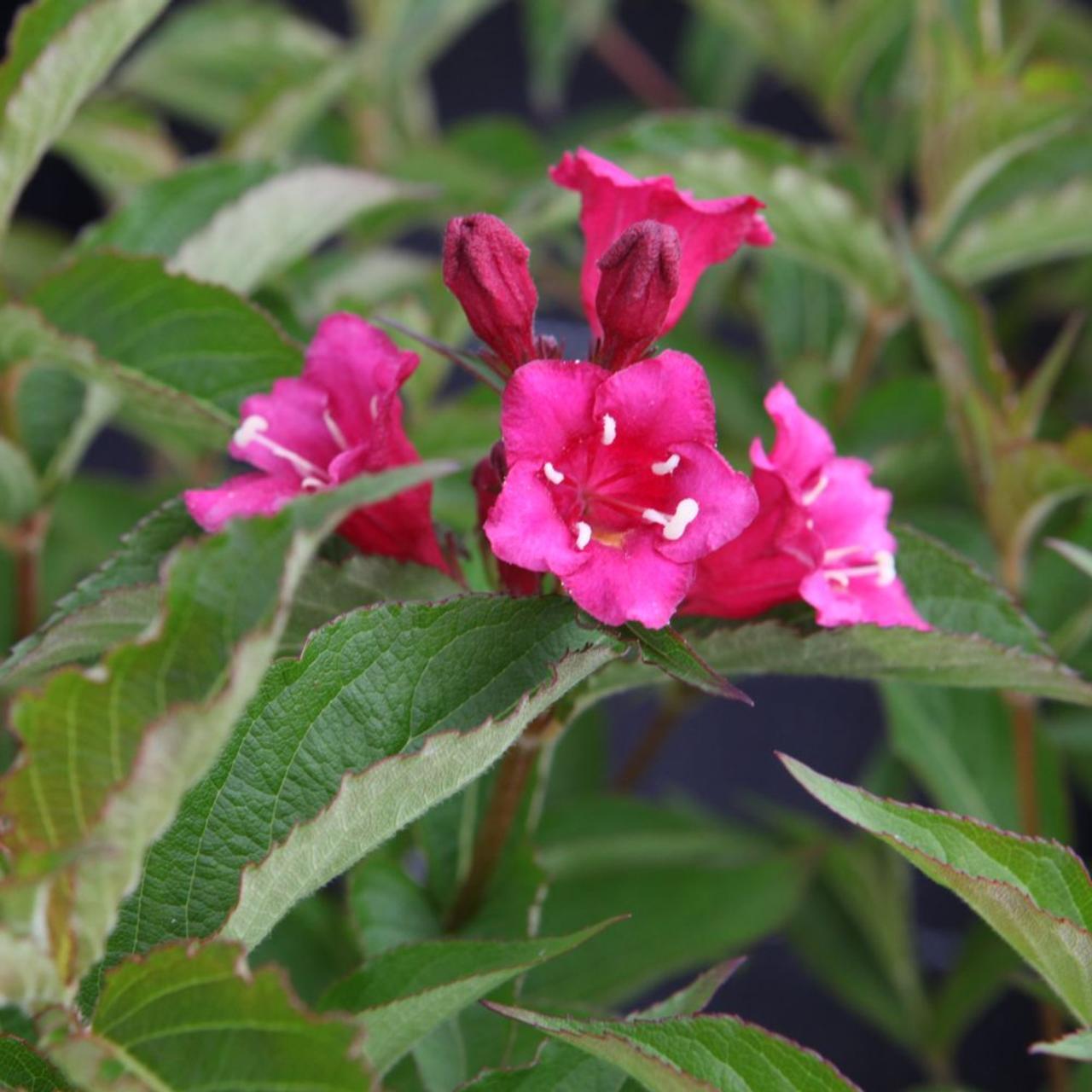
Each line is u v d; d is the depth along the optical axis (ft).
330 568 1.32
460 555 1.35
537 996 1.65
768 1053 1.24
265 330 1.43
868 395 1.77
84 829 1.17
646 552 1.26
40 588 1.81
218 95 1.99
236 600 1.13
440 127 2.72
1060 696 1.35
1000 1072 2.28
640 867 1.72
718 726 2.53
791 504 1.29
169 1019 1.18
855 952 1.89
